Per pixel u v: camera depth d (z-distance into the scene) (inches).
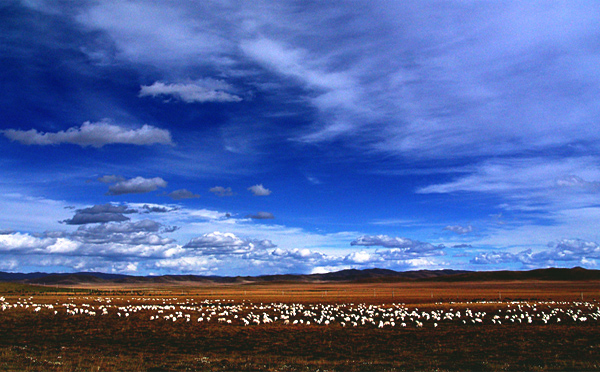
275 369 1182.3
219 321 2278.5
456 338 1722.4
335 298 4694.9
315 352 1461.6
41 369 1088.8
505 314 2628.0
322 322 2281.0
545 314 2586.1
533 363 1274.6
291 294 6299.2
